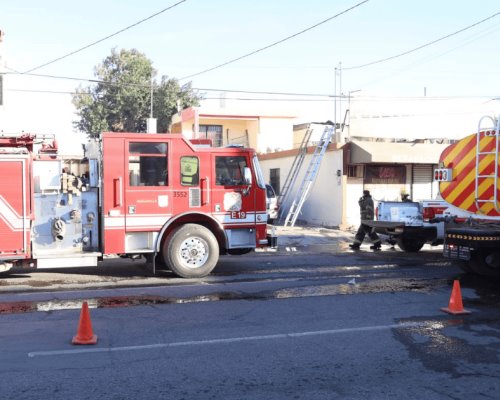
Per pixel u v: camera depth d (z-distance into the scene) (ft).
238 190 36.32
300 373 17.49
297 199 79.46
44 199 32.89
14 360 18.62
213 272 37.93
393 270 39.06
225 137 102.63
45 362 18.43
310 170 75.61
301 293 30.40
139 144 34.24
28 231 32.19
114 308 26.58
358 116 71.10
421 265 41.65
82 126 141.69
